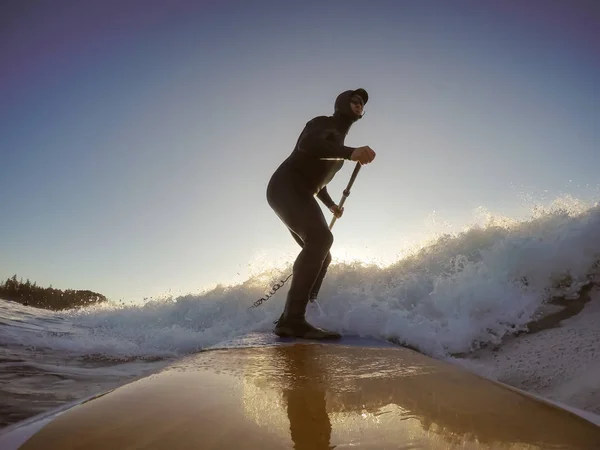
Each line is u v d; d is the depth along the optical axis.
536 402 1.26
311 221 3.63
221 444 0.82
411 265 4.28
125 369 3.60
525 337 3.01
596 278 3.43
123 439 0.84
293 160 3.86
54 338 4.86
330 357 2.07
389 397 1.26
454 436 0.91
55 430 0.88
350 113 3.86
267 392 1.28
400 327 3.21
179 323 5.54
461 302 3.33
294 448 0.81
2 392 2.71
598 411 1.94
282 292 5.09
